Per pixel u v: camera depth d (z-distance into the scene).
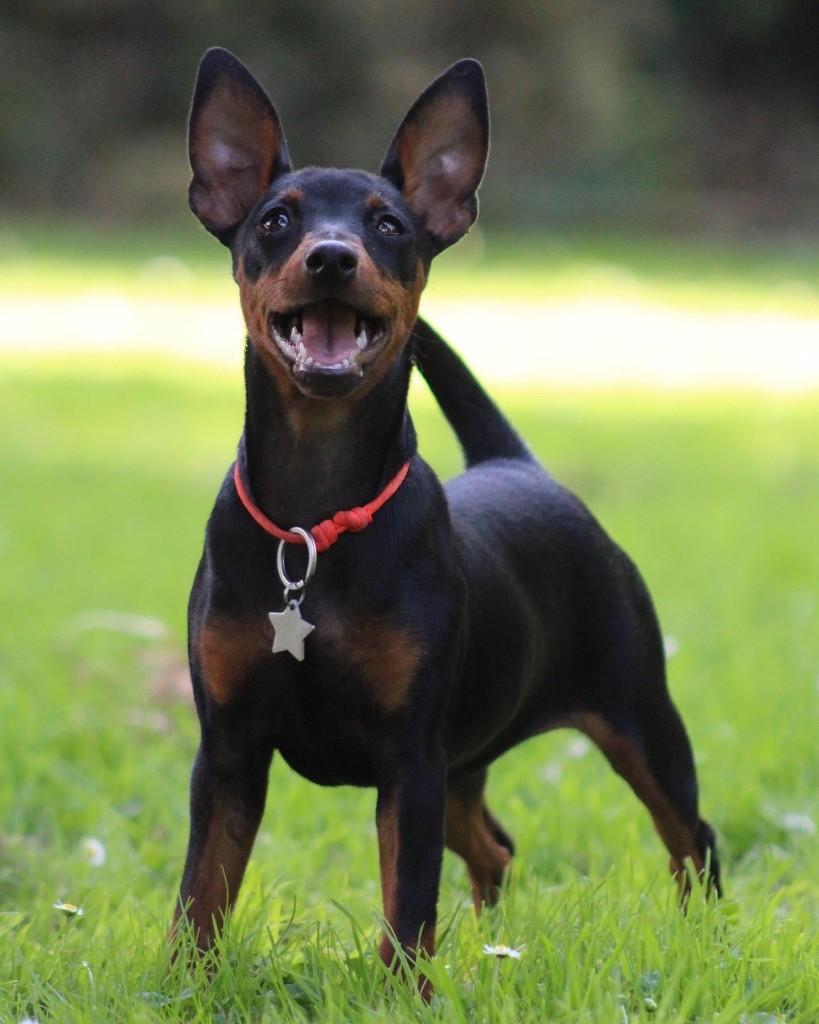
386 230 5.66
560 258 38.06
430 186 6.14
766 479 17.14
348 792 7.87
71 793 7.72
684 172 46.81
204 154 6.05
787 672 9.54
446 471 16.19
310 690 5.45
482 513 6.30
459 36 44.59
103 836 7.25
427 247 5.92
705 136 48.72
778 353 26.58
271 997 5.27
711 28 50.91
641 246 40.81
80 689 9.27
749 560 13.04
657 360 25.52
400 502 5.47
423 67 43.34
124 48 42.25
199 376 22.41
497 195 42.72
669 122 46.78
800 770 8.06
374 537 5.41
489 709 5.98
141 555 12.99
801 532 14.37
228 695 5.50
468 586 5.86
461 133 6.12
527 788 8.07
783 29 51.47
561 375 23.75
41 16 41.72
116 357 23.67
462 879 7.27
